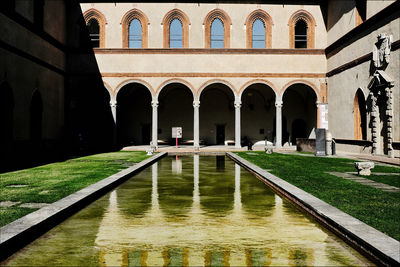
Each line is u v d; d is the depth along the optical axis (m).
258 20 31.56
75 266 5.03
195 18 31.27
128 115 37.22
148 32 31.19
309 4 31.45
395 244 5.08
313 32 31.38
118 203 9.06
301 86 35.56
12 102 21.23
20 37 22.31
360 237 5.43
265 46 31.39
